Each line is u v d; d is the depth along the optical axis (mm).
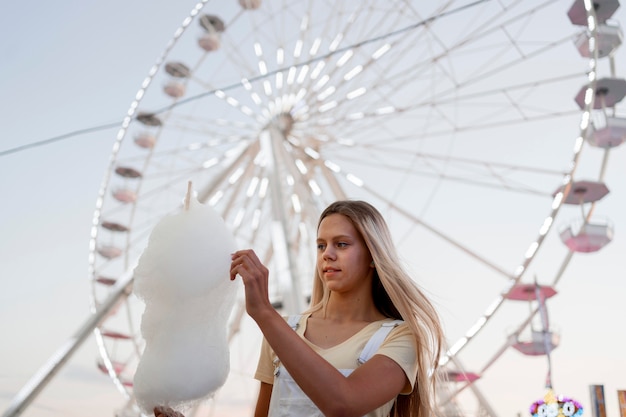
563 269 20062
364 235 3174
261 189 21766
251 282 2762
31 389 18609
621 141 19062
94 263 23438
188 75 23797
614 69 19797
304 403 2994
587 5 18031
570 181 17156
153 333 2906
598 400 9383
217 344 2930
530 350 19484
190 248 2865
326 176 21031
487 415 20062
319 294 3480
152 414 2918
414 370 3020
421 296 3146
